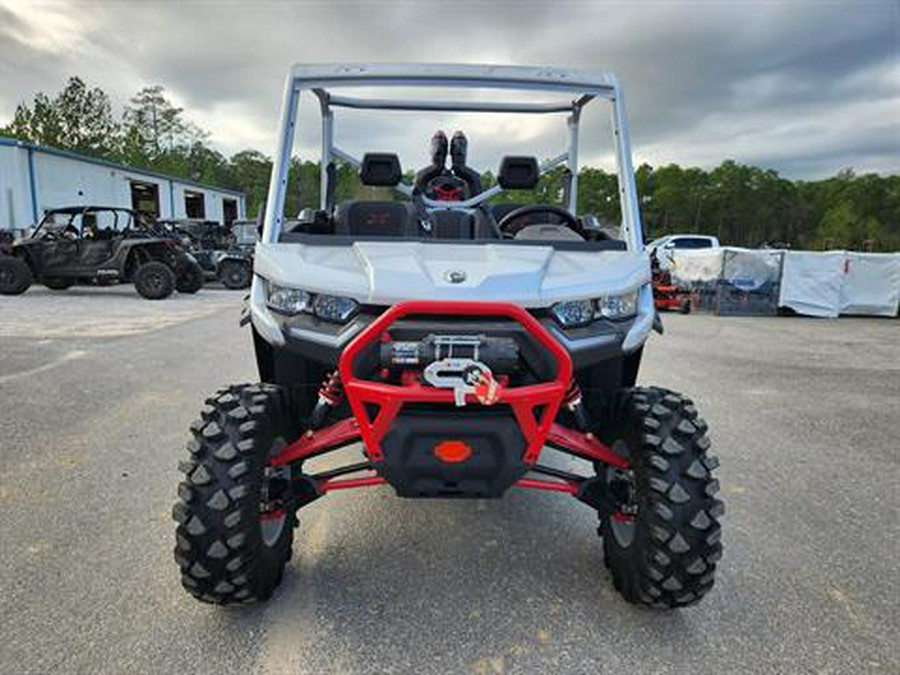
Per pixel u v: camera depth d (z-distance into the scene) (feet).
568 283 6.88
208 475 6.33
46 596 7.17
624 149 9.04
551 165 12.04
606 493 7.52
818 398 18.06
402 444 6.25
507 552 8.47
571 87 9.21
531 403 6.12
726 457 12.71
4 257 39.88
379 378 6.47
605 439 7.70
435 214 9.45
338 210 9.55
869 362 24.57
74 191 71.92
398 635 6.63
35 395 15.70
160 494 9.98
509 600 7.32
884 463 12.53
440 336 6.16
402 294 6.42
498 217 10.69
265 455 6.70
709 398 17.74
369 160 10.65
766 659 6.39
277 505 7.09
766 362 24.04
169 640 6.46
